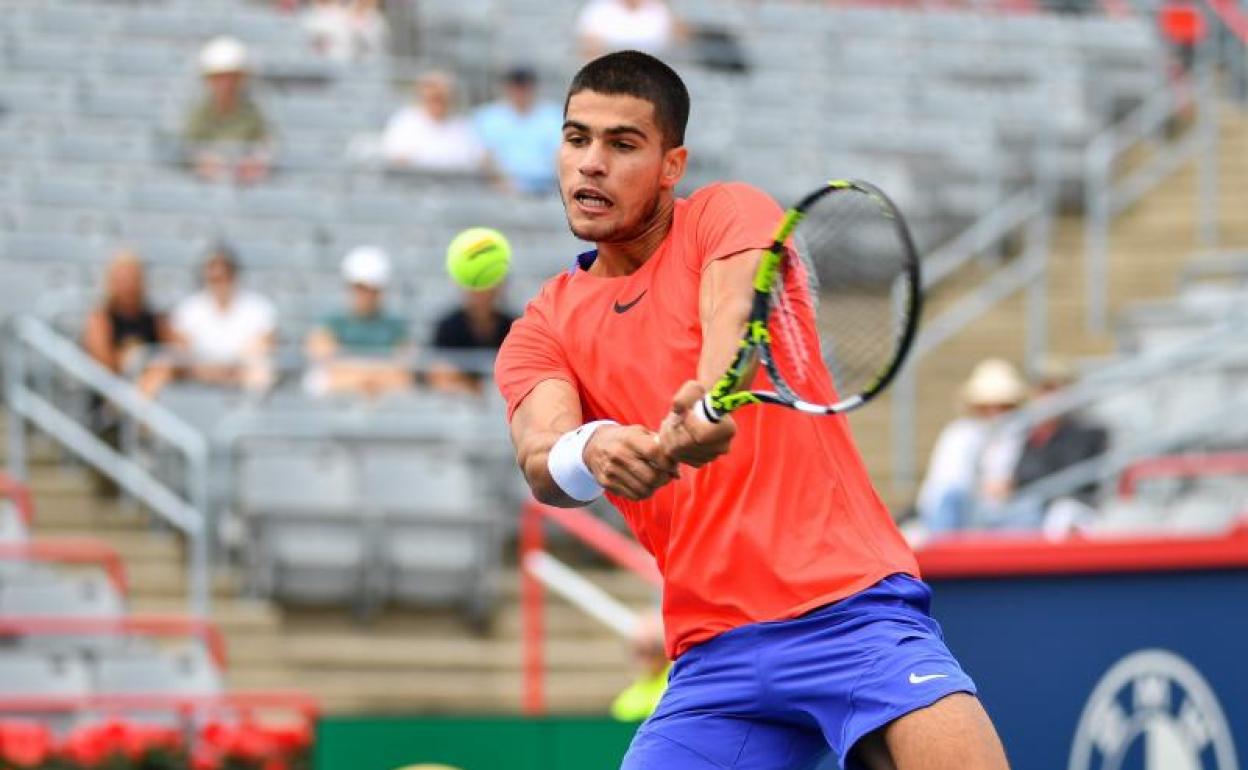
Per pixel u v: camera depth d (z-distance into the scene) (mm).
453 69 61438
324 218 50719
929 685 14719
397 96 59344
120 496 40656
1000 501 38500
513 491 41375
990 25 67188
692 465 14031
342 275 48000
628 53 15617
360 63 60188
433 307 46312
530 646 35656
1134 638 22922
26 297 44688
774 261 14523
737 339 14805
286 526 38562
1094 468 38188
